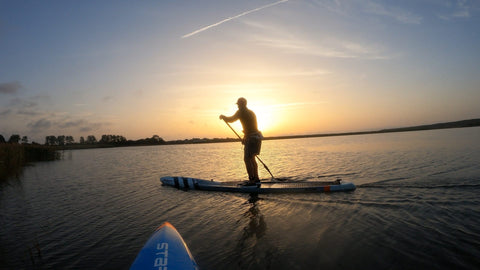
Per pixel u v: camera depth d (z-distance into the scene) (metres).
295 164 11.61
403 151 14.73
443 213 4.12
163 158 20.55
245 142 6.91
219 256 3.09
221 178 8.94
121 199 6.32
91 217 4.93
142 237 3.85
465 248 2.96
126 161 18.91
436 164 8.93
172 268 2.48
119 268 2.96
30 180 10.05
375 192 5.69
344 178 7.49
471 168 7.73
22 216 5.11
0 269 3.03
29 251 3.50
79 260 3.19
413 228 3.61
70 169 13.98
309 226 3.90
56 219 4.87
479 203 4.52
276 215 4.51
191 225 4.24
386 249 3.06
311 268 2.73
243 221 4.29
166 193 6.80
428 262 2.73
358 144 26.95
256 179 6.95
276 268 2.76
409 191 5.57
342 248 3.14
